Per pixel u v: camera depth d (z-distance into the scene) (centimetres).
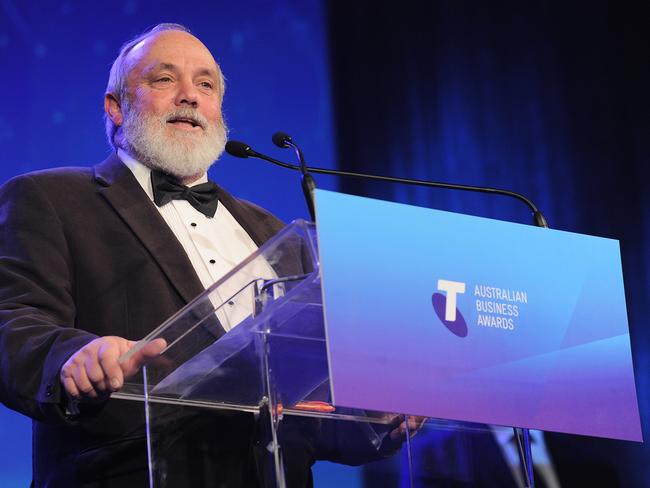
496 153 1020
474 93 1034
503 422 321
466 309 328
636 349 938
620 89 988
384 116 1021
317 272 308
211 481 322
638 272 954
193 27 978
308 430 320
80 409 400
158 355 335
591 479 876
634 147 973
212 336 326
